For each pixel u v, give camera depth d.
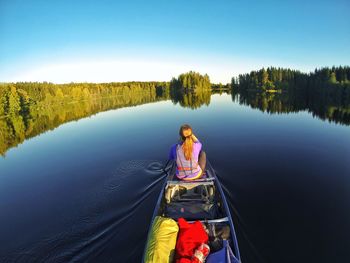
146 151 11.48
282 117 20.48
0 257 4.79
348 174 8.05
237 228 5.27
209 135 14.02
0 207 6.93
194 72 103.62
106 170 9.30
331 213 5.80
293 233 5.10
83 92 73.88
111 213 6.18
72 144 13.90
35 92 52.94
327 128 15.61
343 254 4.50
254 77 93.06
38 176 9.25
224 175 8.08
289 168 8.66
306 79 69.56
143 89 104.44
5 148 14.33
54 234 5.46
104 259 4.55
